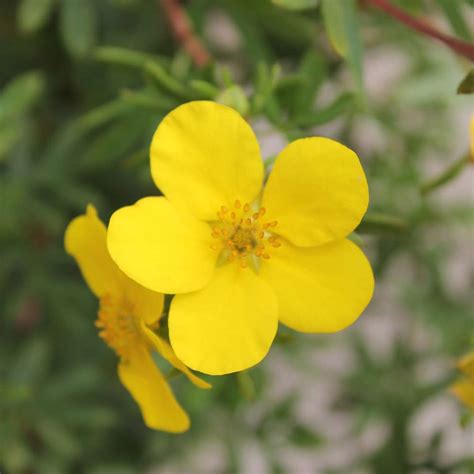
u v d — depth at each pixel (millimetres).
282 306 222
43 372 315
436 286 318
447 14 256
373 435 373
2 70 320
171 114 219
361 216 218
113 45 310
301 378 374
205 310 220
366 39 313
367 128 326
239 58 314
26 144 312
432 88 308
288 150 219
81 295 320
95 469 331
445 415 406
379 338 399
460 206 315
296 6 245
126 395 335
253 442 322
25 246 320
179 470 338
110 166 312
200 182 222
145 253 218
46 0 288
